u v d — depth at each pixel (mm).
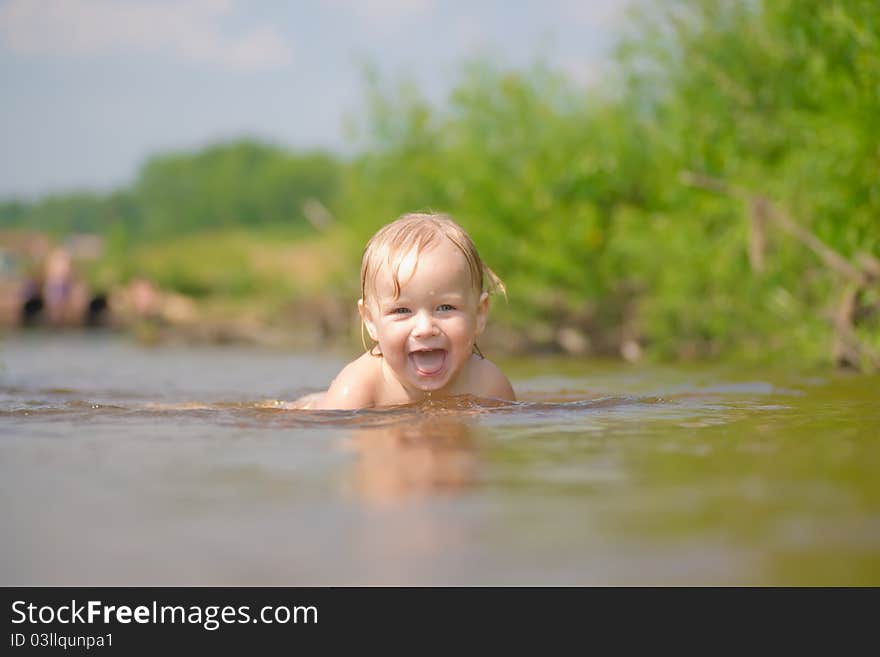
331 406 3326
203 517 1542
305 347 10578
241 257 26266
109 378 5590
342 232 12477
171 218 74188
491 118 10125
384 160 11320
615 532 1416
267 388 4832
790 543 1350
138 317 15906
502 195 9750
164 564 1309
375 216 11523
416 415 2877
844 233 5934
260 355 8758
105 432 2525
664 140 8008
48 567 1306
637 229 8492
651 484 1752
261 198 72938
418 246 3322
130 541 1417
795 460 1993
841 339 5867
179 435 2451
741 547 1332
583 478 1800
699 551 1318
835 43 5938
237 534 1443
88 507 1622
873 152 5461
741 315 7207
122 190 77125
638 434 2420
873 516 1492
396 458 2045
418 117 11148
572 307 9508
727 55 7539
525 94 10031
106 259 25453
